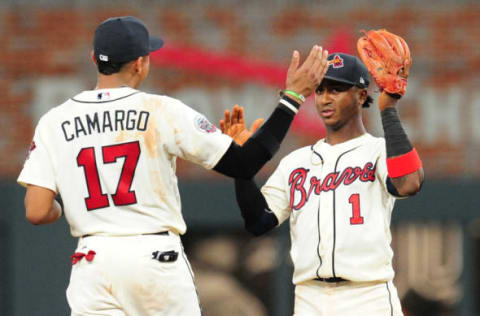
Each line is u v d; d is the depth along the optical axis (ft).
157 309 43.57
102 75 44.93
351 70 49.44
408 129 114.42
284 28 114.73
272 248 113.19
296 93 44.21
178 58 115.34
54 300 111.55
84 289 43.50
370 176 48.83
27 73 115.85
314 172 50.39
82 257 43.57
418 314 113.19
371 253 48.11
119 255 42.96
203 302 113.29
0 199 112.37
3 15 116.16
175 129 43.68
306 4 114.62
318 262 48.70
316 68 44.39
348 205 48.67
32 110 115.65
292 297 112.57
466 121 113.91
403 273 113.70
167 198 43.98
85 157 43.62
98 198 43.42
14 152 115.14
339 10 114.52
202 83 115.24
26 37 116.06
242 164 43.55
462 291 112.27
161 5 115.75
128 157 43.45
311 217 49.37
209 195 112.68
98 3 116.26
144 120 43.73
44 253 111.86
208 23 115.44
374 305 48.11
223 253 113.80
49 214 44.83
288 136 112.27
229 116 48.85
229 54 115.24
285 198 51.70
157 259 43.21
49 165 44.34
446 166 113.80
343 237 48.29
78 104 44.50
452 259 112.98
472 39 114.11
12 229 112.06
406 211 112.47
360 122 50.83
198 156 43.73
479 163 113.50
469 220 111.75
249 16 115.14
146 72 45.78
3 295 111.96
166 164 44.01
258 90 114.73
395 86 46.26
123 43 44.19
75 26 116.16
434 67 114.32
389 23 114.52
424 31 114.42
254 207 50.01
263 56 114.83
